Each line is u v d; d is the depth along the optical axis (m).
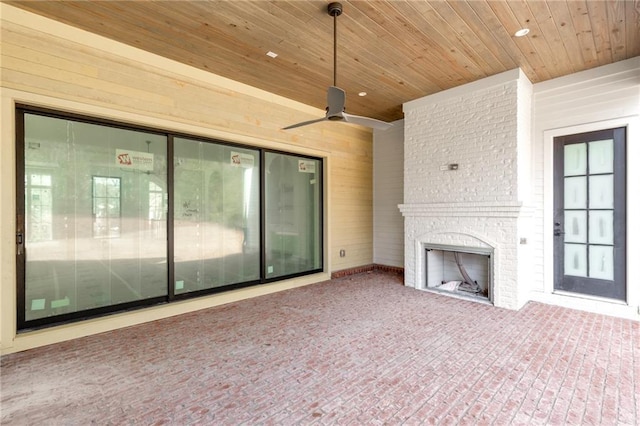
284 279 5.11
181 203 3.99
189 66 3.87
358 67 3.88
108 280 3.46
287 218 5.21
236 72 4.06
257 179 4.79
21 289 2.95
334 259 5.79
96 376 2.39
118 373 2.44
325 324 3.43
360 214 6.29
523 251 4.07
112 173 3.48
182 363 2.59
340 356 2.69
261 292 4.62
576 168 4.09
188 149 4.05
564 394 2.13
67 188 3.21
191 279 4.08
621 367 2.48
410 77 4.17
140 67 3.50
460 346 2.87
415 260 4.95
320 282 5.38
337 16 2.83
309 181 5.53
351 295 4.58
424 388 2.21
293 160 5.28
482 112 4.23
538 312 3.79
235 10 2.77
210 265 4.26
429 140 4.78
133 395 2.15
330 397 2.12
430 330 3.25
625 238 3.76
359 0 2.62
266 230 4.91
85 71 3.15
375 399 2.09
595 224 3.96
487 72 4.03
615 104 3.76
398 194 6.14
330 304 4.15
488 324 3.41
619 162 3.79
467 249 4.35
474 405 2.02
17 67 2.80
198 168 4.15
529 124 4.29
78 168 3.27
